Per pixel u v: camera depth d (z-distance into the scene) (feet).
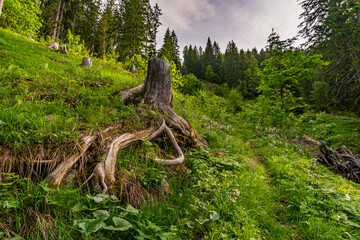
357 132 43.91
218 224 7.72
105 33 126.72
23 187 5.75
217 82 281.74
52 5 95.45
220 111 54.19
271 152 26.45
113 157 8.61
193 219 7.77
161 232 5.96
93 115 12.39
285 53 49.39
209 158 15.61
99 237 5.30
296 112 81.15
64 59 39.58
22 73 17.66
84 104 14.38
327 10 48.08
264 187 13.41
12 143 6.77
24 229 4.96
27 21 61.87
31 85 15.35
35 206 5.39
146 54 105.91
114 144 9.34
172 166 11.55
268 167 20.22
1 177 5.88
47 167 6.98
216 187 10.45
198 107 52.37
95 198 5.96
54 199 5.73
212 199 9.14
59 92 14.71
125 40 112.68
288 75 47.98
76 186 7.07
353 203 11.45
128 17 118.01
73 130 9.21
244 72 231.50
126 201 7.43
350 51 46.29
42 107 10.84
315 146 34.27
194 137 16.98
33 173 6.71
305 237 8.82
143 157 10.61
